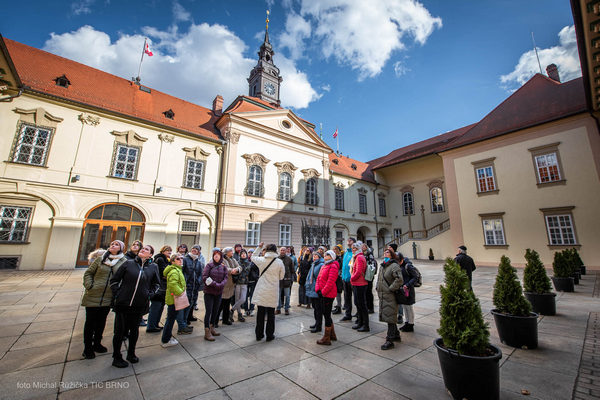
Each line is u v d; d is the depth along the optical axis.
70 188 14.43
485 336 3.17
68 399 3.07
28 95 13.93
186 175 18.45
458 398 2.99
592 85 11.25
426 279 13.02
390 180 33.59
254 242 20.08
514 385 3.42
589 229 15.66
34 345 4.63
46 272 12.73
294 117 24.41
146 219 16.58
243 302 6.66
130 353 4.09
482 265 19.48
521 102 20.17
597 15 7.75
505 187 19.05
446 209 27.73
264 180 21.56
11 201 13.08
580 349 4.51
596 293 9.09
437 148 27.09
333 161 30.66
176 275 4.90
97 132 15.68
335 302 9.18
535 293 6.86
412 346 4.80
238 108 22.88
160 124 17.67
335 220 27.03
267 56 32.28
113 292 4.05
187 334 5.50
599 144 15.88
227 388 3.37
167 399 3.10
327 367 3.96
